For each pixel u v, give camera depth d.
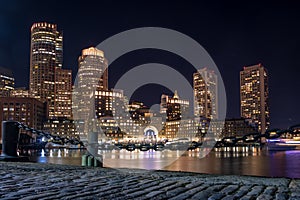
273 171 37.91
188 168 39.75
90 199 4.25
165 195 4.53
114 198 4.32
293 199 4.18
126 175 6.46
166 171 7.11
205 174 6.62
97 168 7.71
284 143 78.50
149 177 6.18
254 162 51.00
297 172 36.75
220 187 5.11
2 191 4.77
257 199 4.23
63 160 51.09
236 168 41.34
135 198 4.32
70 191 4.80
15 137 10.30
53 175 6.47
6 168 7.60
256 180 5.70
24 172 6.93
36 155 72.94
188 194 4.59
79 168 7.66
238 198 4.33
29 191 4.78
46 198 4.30
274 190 4.82
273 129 7.12
